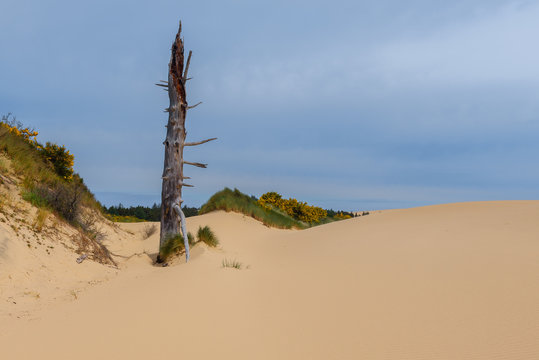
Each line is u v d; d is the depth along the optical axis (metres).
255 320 3.28
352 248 7.17
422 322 3.15
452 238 7.08
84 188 12.28
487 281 4.17
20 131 11.66
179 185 8.77
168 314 3.43
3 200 6.26
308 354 2.56
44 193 7.65
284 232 14.74
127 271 6.55
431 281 4.36
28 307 3.81
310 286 4.50
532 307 3.32
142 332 2.97
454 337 2.82
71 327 3.13
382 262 5.60
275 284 4.64
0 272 4.43
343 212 36.44
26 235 5.69
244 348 2.67
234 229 13.18
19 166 8.44
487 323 3.04
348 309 3.57
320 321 3.25
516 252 5.45
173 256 7.90
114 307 3.71
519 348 2.59
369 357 2.52
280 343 2.77
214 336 2.89
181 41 8.90
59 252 5.90
